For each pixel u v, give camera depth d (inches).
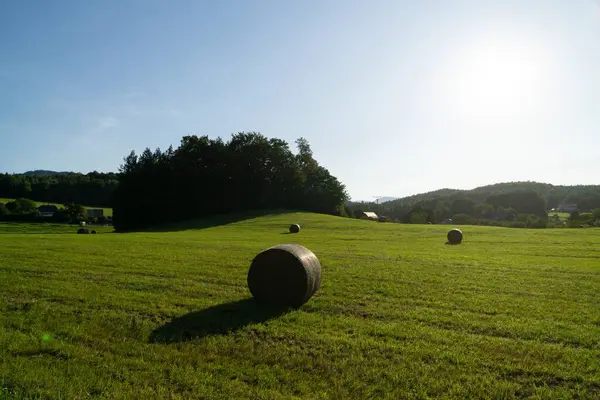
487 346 324.5
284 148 3609.7
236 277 597.0
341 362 289.6
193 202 3132.4
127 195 3051.2
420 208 4697.3
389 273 647.8
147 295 477.1
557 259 876.0
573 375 274.2
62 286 519.8
